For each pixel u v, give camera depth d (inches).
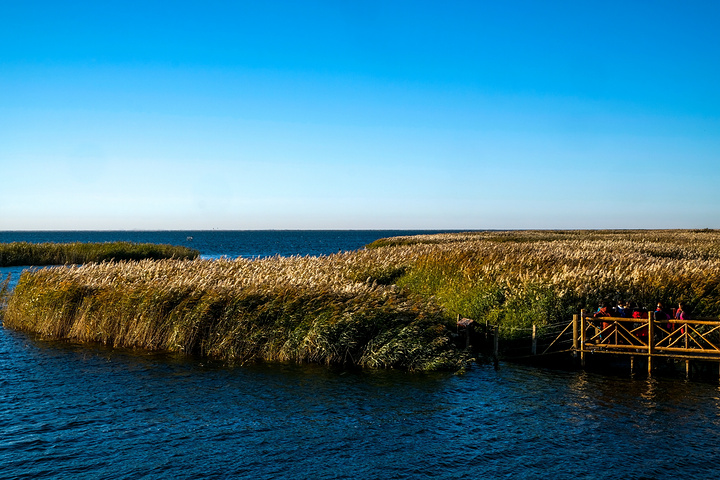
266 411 573.9
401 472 444.1
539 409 589.0
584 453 480.4
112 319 894.4
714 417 567.5
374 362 748.0
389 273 1419.8
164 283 925.2
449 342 827.4
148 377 690.8
